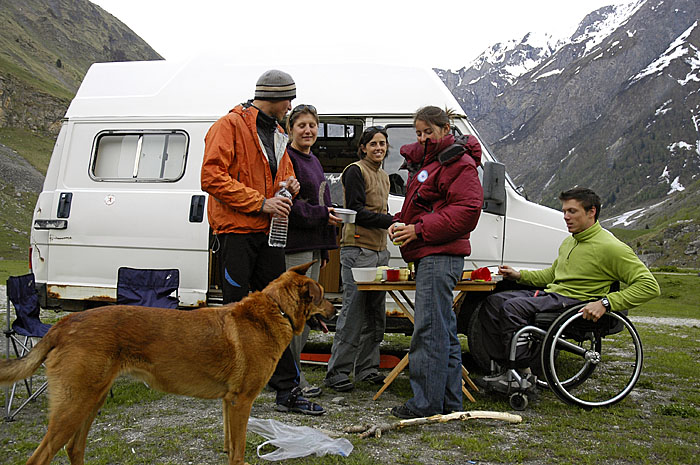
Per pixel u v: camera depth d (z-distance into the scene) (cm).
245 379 330
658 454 376
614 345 873
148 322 317
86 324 306
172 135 643
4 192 9956
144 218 627
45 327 473
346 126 705
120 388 523
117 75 682
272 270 436
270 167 439
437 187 434
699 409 490
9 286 456
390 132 630
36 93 13925
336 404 482
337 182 780
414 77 637
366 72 642
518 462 358
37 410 455
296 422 427
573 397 475
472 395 520
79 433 320
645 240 12375
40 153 12431
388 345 814
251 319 341
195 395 330
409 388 539
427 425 421
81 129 660
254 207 411
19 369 300
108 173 650
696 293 2847
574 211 504
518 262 593
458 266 430
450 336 434
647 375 628
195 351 319
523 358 474
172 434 397
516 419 434
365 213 504
